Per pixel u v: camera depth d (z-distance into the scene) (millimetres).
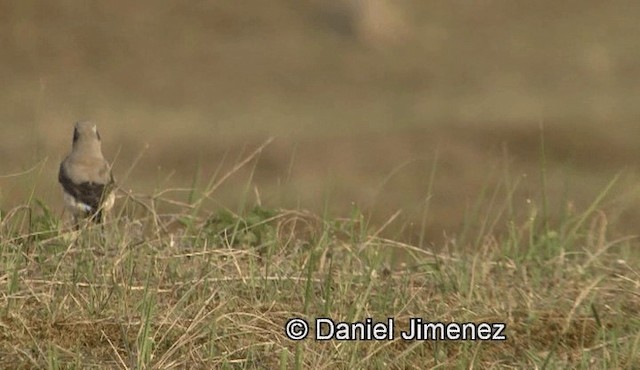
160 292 23953
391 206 65438
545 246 28188
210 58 109562
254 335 22266
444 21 121250
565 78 106000
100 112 91688
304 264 26109
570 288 25438
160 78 103875
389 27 117188
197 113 93500
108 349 21781
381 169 74438
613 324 23484
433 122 82562
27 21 111500
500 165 76062
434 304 24516
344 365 21531
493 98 97562
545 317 23750
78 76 103000
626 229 50688
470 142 79062
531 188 69812
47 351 21344
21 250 25141
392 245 27312
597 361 21938
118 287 23719
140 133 81375
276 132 81375
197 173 31312
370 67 109562
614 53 111812
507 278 26250
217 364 21297
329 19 118438
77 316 22750
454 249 28703
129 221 27219
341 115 91688
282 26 118125
